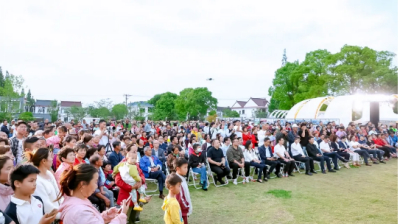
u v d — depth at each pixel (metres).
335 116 21.55
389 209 5.65
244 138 11.05
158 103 58.53
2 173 2.67
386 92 25.45
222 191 7.07
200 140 10.88
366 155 11.03
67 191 2.08
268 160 8.60
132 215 4.78
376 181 8.20
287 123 16.89
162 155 7.98
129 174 4.61
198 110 50.38
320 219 5.10
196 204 5.99
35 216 2.46
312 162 9.45
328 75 27.58
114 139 8.72
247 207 5.79
